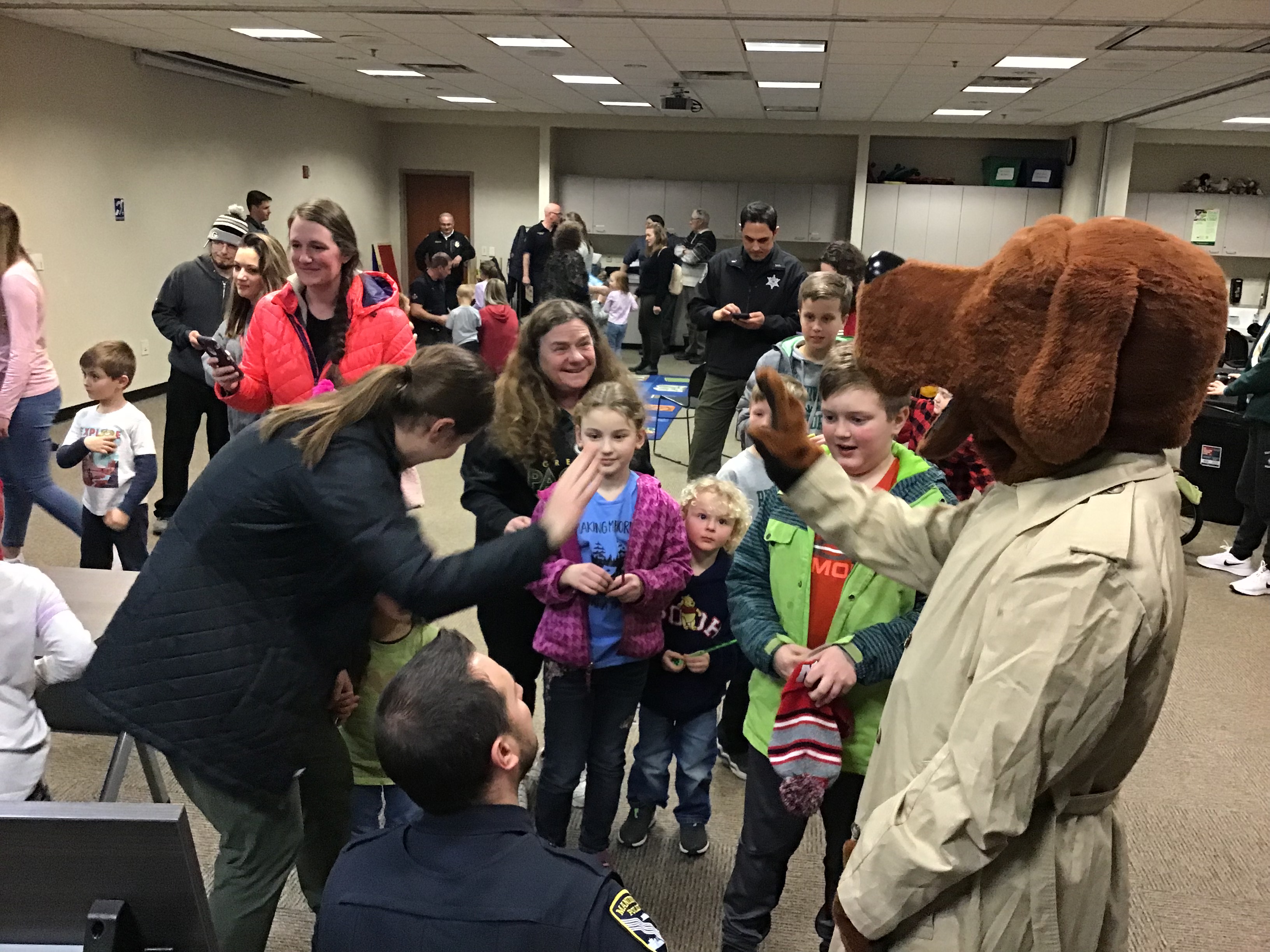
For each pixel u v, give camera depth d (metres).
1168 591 0.89
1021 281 0.90
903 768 1.03
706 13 5.58
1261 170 11.12
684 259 10.73
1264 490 4.12
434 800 0.98
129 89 7.77
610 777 2.02
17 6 6.04
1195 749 2.85
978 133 11.42
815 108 10.30
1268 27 5.36
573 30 6.28
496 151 12.75
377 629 1.78
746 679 2.47
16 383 3.29
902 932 1.01
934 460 1.09
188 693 1.33
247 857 1.48
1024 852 0.96
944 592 1.02
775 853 1.66
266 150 9.99
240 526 1.31
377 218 12.84
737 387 4.17
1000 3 5.01
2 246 3.22
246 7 5.82
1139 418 0.90
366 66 8.42
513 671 2.15
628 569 1.89
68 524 3.50
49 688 1.85
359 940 0.93
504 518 2.07
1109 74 7.20
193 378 4.46
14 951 0.81
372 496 1.28
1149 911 2.12
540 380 2.09
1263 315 9.48
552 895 0.92
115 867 0.78
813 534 1.64
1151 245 0.88
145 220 8.11
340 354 2.47
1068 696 0.86
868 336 1.03
